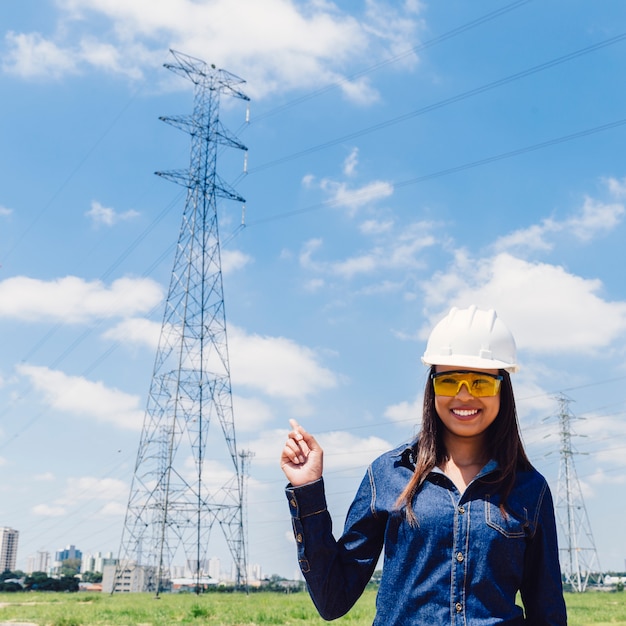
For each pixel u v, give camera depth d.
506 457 3.03
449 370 3.12
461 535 2.89
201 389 59.69
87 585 114.00
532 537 3.02
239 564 66.62
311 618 27.27
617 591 78.19
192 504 59.81
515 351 3.29
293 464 3.21
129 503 59.25
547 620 3.03
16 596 71.50
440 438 3.16
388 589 2.98
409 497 3.00
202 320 60.16
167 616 30.08
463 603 2.83
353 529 3.19
